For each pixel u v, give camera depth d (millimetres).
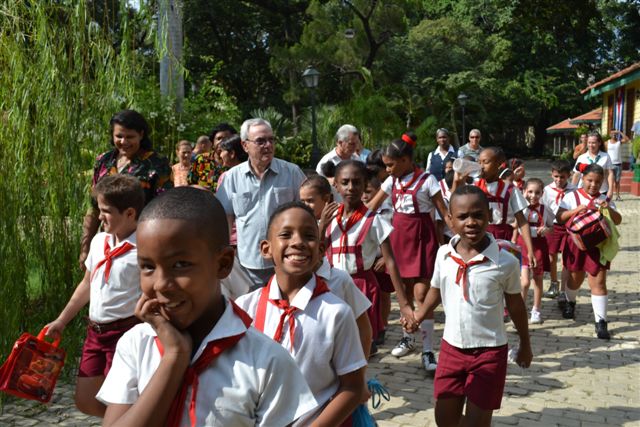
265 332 2453
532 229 6730
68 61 5262
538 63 41719
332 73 30062
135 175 4270
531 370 5402
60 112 5219
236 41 34906
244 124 4562
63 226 5410
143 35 6285
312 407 1624
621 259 10398
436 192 5551
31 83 5098
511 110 42500
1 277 4801
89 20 5363
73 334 5199
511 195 5816
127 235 3473
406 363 5562
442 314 7188
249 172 4461
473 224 3445
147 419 1432
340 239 4309
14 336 4848
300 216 2414
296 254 2389
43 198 5324
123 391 1658
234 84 35281
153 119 9359
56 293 5359
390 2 28531
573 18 14898
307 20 33812
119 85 5555
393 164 5637
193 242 1478
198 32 33656
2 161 4941
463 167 5449
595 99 42281
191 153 8422
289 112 33719
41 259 5273
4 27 5074
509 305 3568
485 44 39312
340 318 2416
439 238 6305
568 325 6762
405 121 23438
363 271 4355
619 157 18094
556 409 4574
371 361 5617
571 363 5570
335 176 4371
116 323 3453
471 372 3451
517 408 4590
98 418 4426
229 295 3666
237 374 1552
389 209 5688
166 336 1502
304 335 2395
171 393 1473
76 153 5320
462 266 3475
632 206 16875
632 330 6570
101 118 5512
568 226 6359
